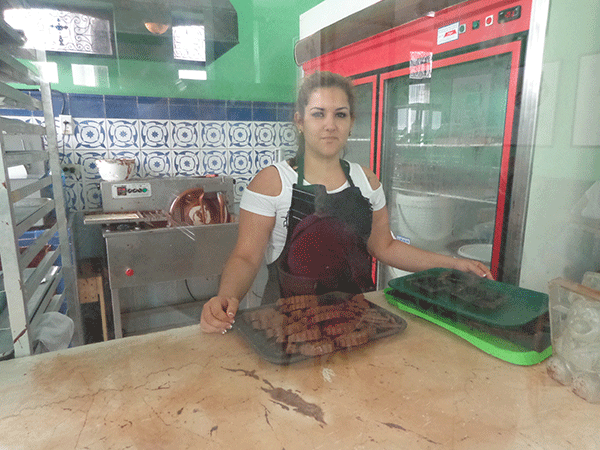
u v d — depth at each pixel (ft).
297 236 2.35
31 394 1.62
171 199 3.10
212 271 3.18
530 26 2.95
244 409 1.54
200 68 3.72
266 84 3.78
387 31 4.00
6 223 2.21
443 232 4.06
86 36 3.22
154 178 3.12
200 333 2.13
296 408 1.55
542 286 3.28
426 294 2.37
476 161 3.67
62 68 3.39
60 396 1.61
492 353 1.95
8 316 2.48
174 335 2.11
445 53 3.66
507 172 3.29
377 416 1.51
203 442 1.37
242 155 3.31
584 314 1.67
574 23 2.92
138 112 3.34
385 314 2.25
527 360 1.87
